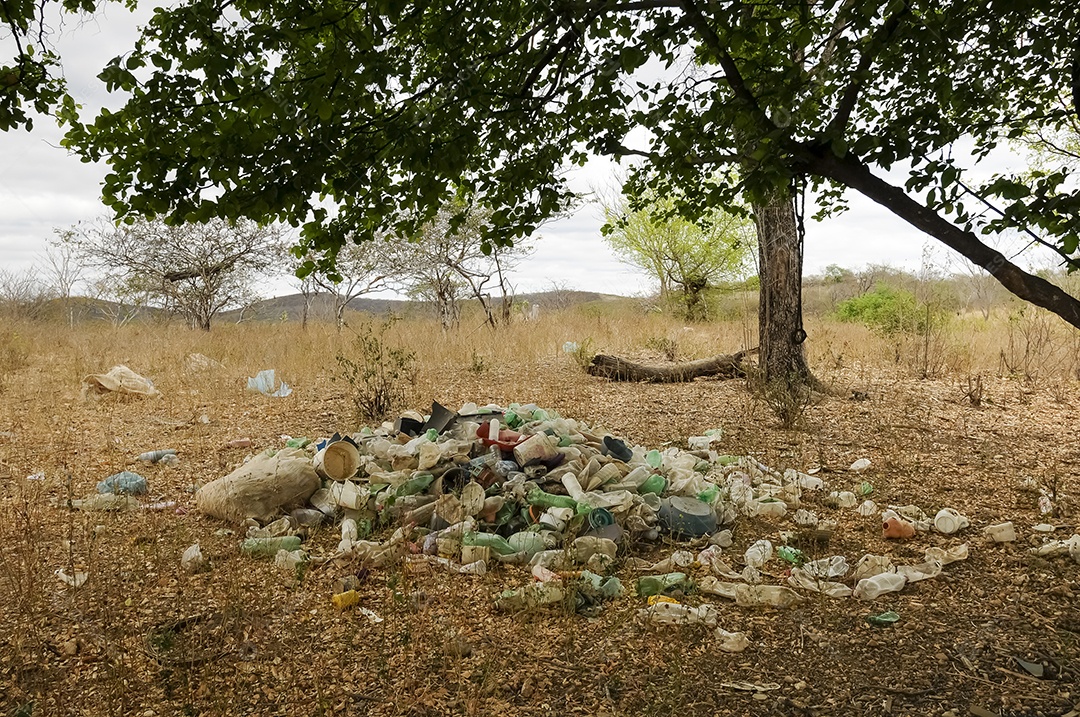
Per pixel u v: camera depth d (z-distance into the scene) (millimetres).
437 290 19328
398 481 4641
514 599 3449
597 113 3602
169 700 2732
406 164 3105
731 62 3107
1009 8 2975
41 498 5082
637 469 4941
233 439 6910
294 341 12992
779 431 7129
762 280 8945
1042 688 2895
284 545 4133
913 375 10234
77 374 10133
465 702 2756
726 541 4363
